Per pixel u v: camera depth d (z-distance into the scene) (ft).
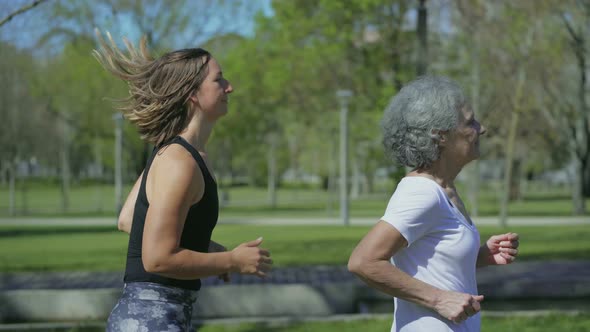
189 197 6.92
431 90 7.29
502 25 60.95
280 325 20.93
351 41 73.15
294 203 148.87
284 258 36.91
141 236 7.22
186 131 7.50
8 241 53.21
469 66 65.10
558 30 69.05
